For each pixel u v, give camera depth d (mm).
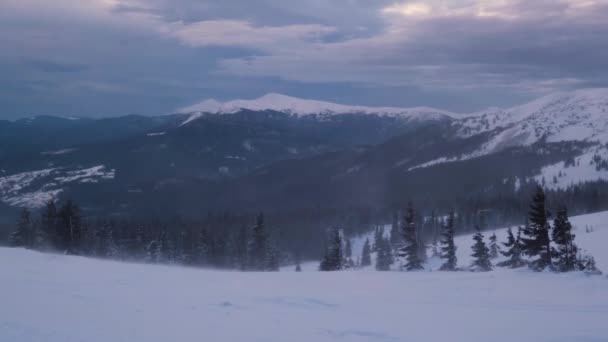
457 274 22234
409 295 15930
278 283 18203
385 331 10570
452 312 12891
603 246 50906
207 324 10641
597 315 12578
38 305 11633
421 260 47375
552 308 13656
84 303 12164
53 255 24172
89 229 55188
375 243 99938
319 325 10992
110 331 9539
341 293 16047
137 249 59719
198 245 66688
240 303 13344
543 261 27406
